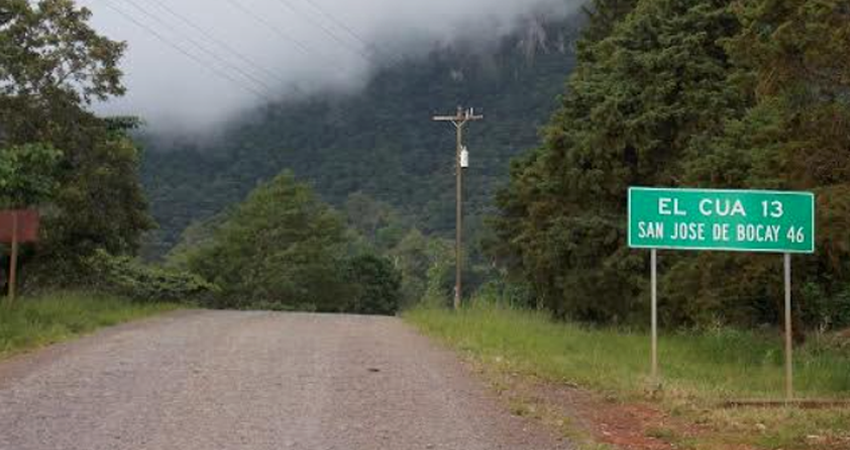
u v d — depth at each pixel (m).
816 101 13.40
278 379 11.13
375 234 115.25
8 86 25.77
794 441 8.85
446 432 8.58
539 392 11.11
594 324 25.83
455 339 16.36
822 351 18.06
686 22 26.11
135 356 12.82
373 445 7.96
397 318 24.02
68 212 26.09
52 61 25.84
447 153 137.25
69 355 12.75
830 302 23.42
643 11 27.22
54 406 9.12
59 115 25.91
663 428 9.36
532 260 28.97
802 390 12.70
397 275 85.88
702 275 19.41
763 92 13.51
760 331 21.31
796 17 12.69
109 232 27.52
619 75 26.95
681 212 11.94
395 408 9.61
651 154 26.38
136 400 9.56
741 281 18.53
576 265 27.27
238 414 9.02
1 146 24.94
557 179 28.59
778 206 11.90
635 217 11.94
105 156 27.11
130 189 28.20
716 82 25.48
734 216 11.90
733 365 15.65
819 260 17.88
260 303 64.31
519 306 26.39
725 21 25.97
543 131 29.12
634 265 25.69
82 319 17.62
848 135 13.30
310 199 72.00
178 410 9.12
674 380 12.37
